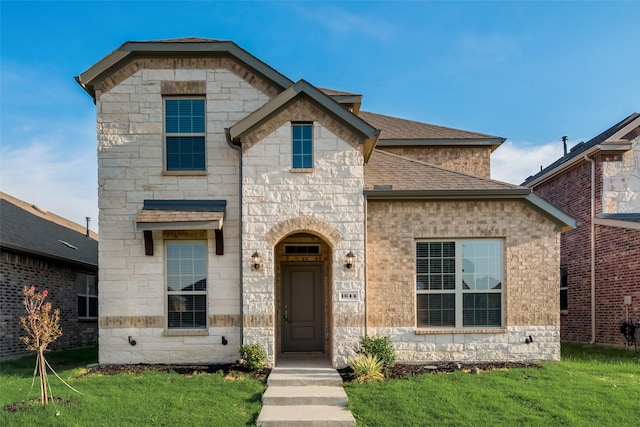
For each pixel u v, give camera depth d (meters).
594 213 16.36
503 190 11.28
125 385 9.30
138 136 11.60
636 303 14.59
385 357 10.39
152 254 11.36
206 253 11.53
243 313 10.86
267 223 11.02
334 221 11.06
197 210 11.20
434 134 15.91
